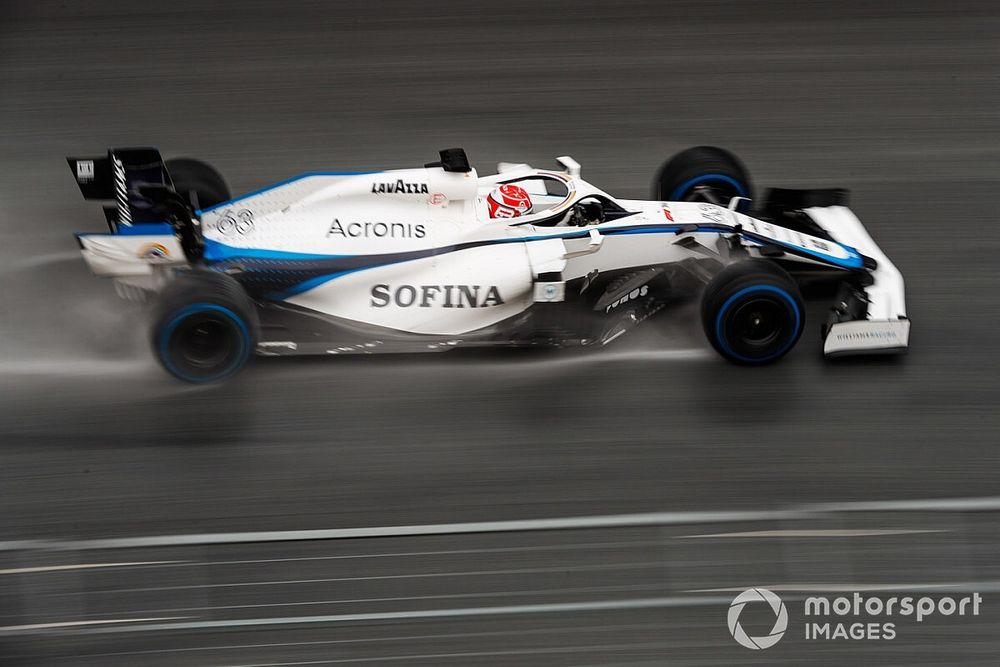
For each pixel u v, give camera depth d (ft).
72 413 87.10
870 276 99.50
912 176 132.26
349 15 184.44
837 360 94.89
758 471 81.00
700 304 93.09
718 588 65.46
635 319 98.37
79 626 63.67
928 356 95.86
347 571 69.87
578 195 99.09
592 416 87.51
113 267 89.04
